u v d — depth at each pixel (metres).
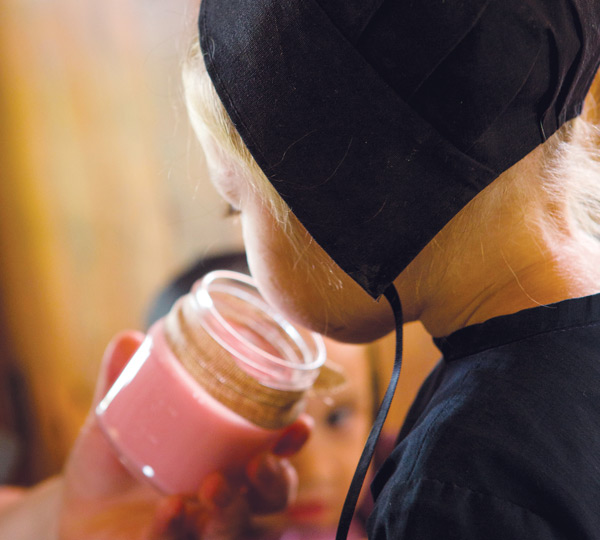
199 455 0.60
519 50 0.41
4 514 0.87
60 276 1.46
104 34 1.37
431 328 0.53
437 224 0.44
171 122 1.38
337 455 0.97
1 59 1.38
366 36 0.42
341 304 0.52
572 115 0.48
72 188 1.43
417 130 0.42
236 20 0.45
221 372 0.59
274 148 0.45
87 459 0.78
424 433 0.45
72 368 1.49
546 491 0.41
